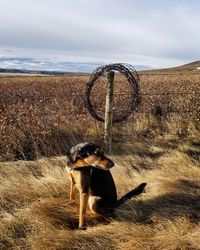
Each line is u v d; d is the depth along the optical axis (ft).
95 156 6.49
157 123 13.21
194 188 8.14
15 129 10.85
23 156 10.07
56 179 8.07
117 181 8.24
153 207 7.18
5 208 7.09
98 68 10.93
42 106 13.71
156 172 8.98
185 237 6.05
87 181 6.63
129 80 11.34
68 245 5.92
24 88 26.04
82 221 6.61
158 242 5.92
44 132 10.73
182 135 12.45
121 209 7.05
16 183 7.90
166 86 21.49
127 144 11.41
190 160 9.87
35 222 6.46
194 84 19.29
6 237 6.10
